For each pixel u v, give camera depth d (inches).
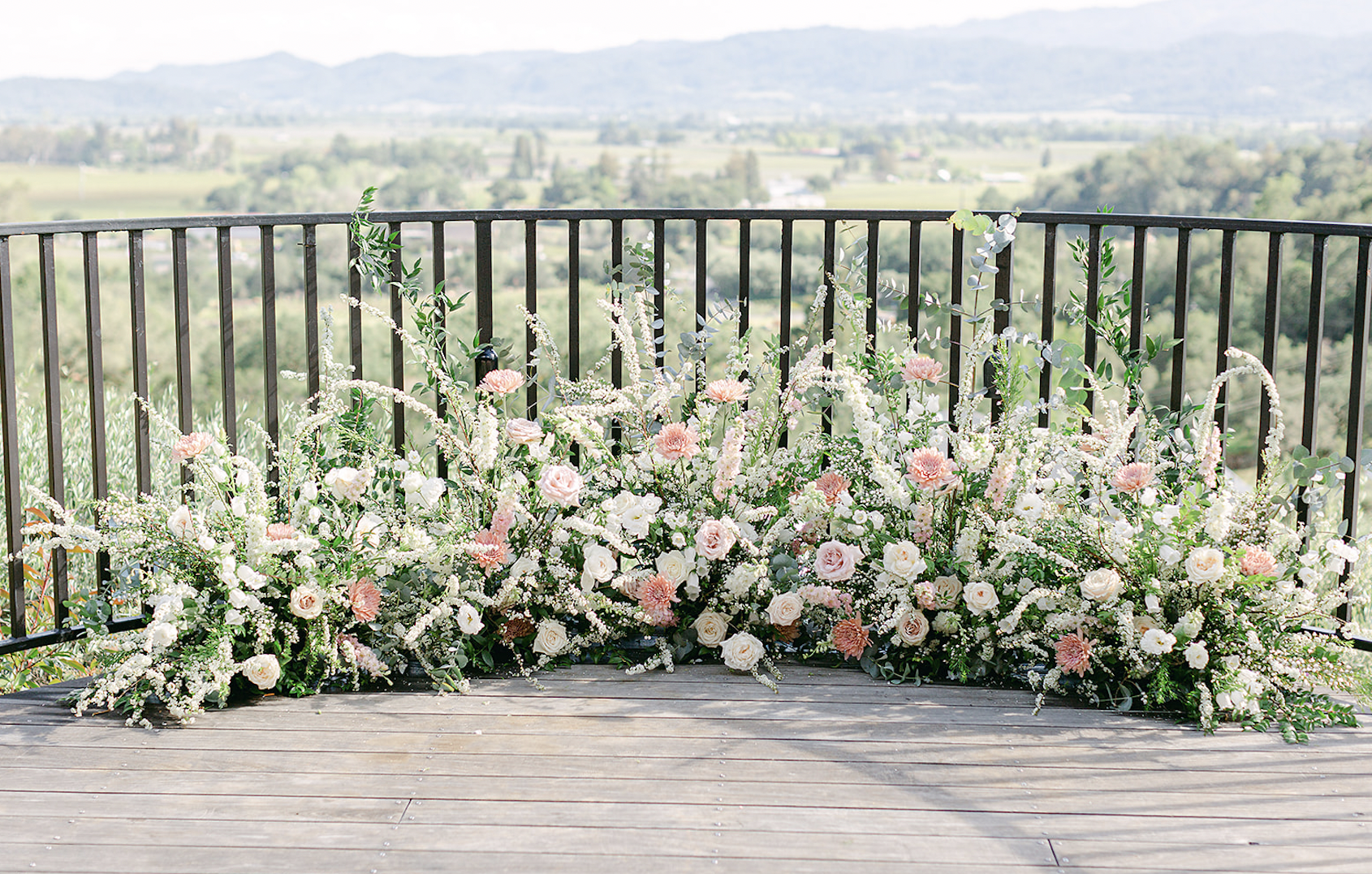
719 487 92.0
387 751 75.7
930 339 103.6
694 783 71.2
